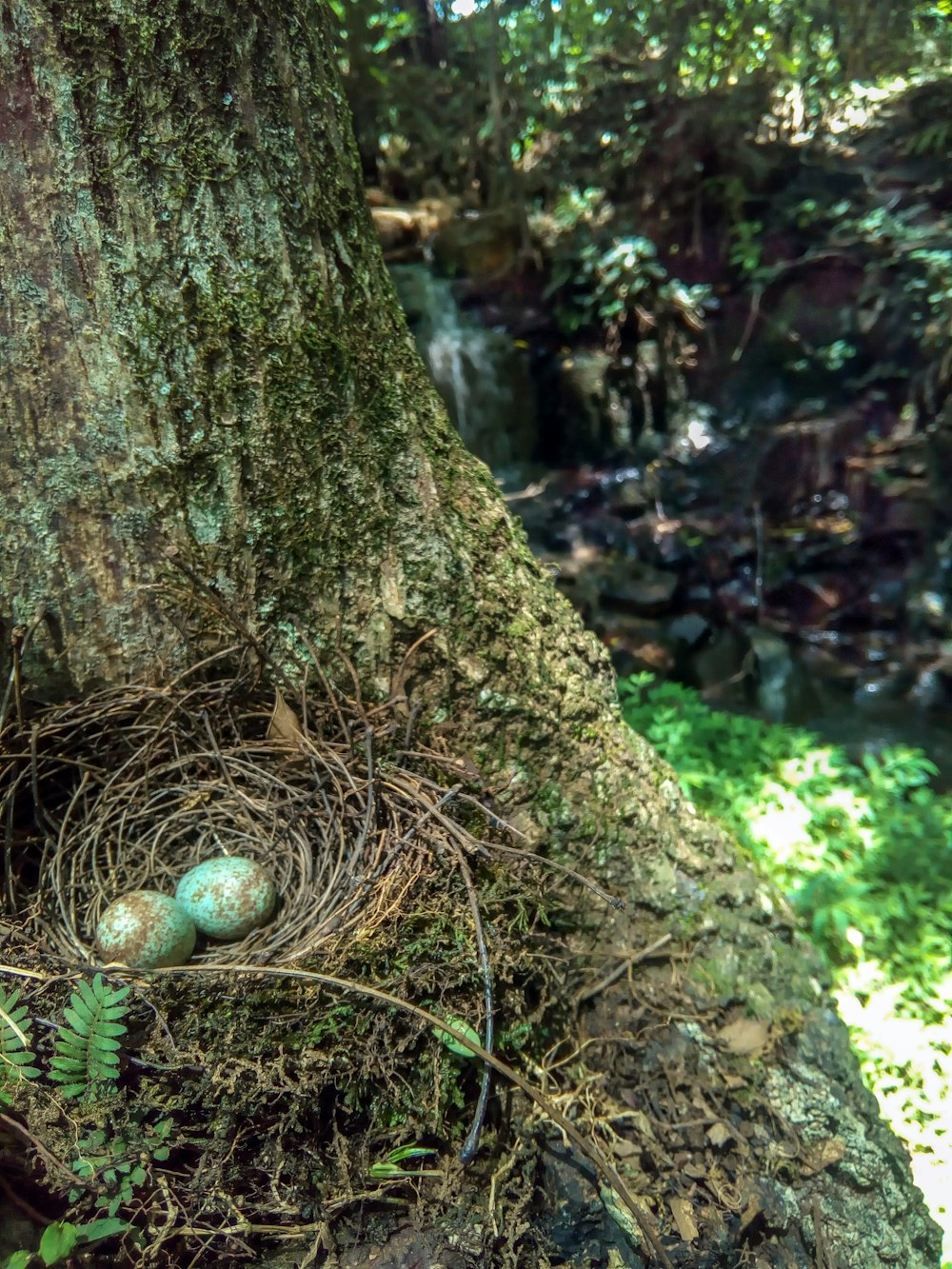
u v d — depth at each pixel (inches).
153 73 8.7
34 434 9.3
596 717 11.9
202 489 9.8
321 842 10.4
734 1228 9.7
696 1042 11.1
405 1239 8.5
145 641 10.3
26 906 9.5
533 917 10.2
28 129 8.6
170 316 9.3
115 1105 7.8
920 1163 13.1
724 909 12.1
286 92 9.4
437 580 10.8
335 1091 8.5
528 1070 9.6
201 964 9.5
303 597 10.4
